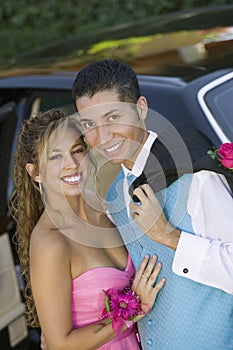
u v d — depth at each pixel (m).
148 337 3.30
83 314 3.35
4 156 5.14
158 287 3.19
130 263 3.51
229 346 3.14
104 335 3.21
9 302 4.92
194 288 3.12
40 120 3.35
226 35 4.73
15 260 5.13
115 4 9.34
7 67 5.42
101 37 5.45
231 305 3.12
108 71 3.15
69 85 4.71
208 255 3.03
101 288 3.34
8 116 5.04
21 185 3.50
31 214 3.52
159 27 5.25
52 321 3.25
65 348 3.24
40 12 9.76
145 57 4.65
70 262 3.30
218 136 3.84
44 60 5.24
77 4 9.59
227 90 4.12
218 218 3.07
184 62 4.45
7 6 9.89
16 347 4.91
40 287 3.26
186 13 5.59
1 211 5.02
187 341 3.16
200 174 3.11
